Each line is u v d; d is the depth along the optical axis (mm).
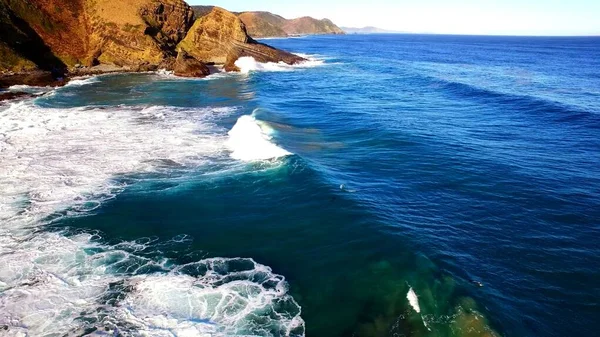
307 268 10469
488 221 13102
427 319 8586
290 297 9336
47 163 17078
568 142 21344
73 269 10164
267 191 14836
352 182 16000
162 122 24297
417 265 10406
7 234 11742
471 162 18344
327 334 8273
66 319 8383
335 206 13680
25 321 8305
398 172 17172
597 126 24234
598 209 13883
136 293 9273
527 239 12062
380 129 23453
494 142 21453
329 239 11797
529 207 14062
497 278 10219
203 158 17938
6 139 20109
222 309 8812
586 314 9094
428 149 20125
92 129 22391
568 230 12602
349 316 8758
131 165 17047
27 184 15023
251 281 9898
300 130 23516
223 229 12375
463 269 10484
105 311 8641
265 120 24719
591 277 10336
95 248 11195
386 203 14219
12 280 9633
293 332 8266
